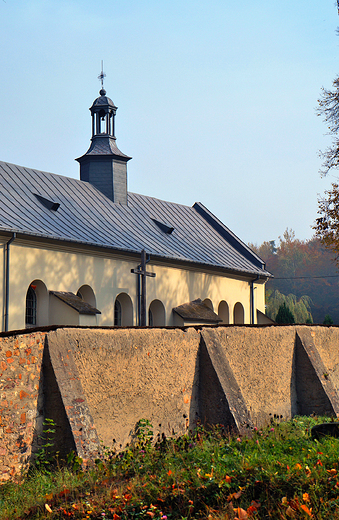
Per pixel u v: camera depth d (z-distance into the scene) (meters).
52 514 6.78
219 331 12.03
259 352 13.08
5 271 18.98
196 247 28.98
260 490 6.75
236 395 11.36
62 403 8.33
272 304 54.62
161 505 6.81
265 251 80.69
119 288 23.45
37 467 8.14
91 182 28.38
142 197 30.77
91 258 22.34
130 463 8.57
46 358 8.48
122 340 9.72
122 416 9.55
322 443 9.01
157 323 25.52
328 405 13.94
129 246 23.81
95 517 6.65
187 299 26.83
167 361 10.65
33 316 20.53
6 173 23.91
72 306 20.02
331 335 15.71
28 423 8.09
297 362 14.41
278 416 13.17
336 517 5.93
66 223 22.81
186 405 11.04
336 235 22.81
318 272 74.31
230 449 9.05
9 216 20.44
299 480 6.73
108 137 29.17
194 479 7.24
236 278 30.31
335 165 22.91
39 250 20.31
